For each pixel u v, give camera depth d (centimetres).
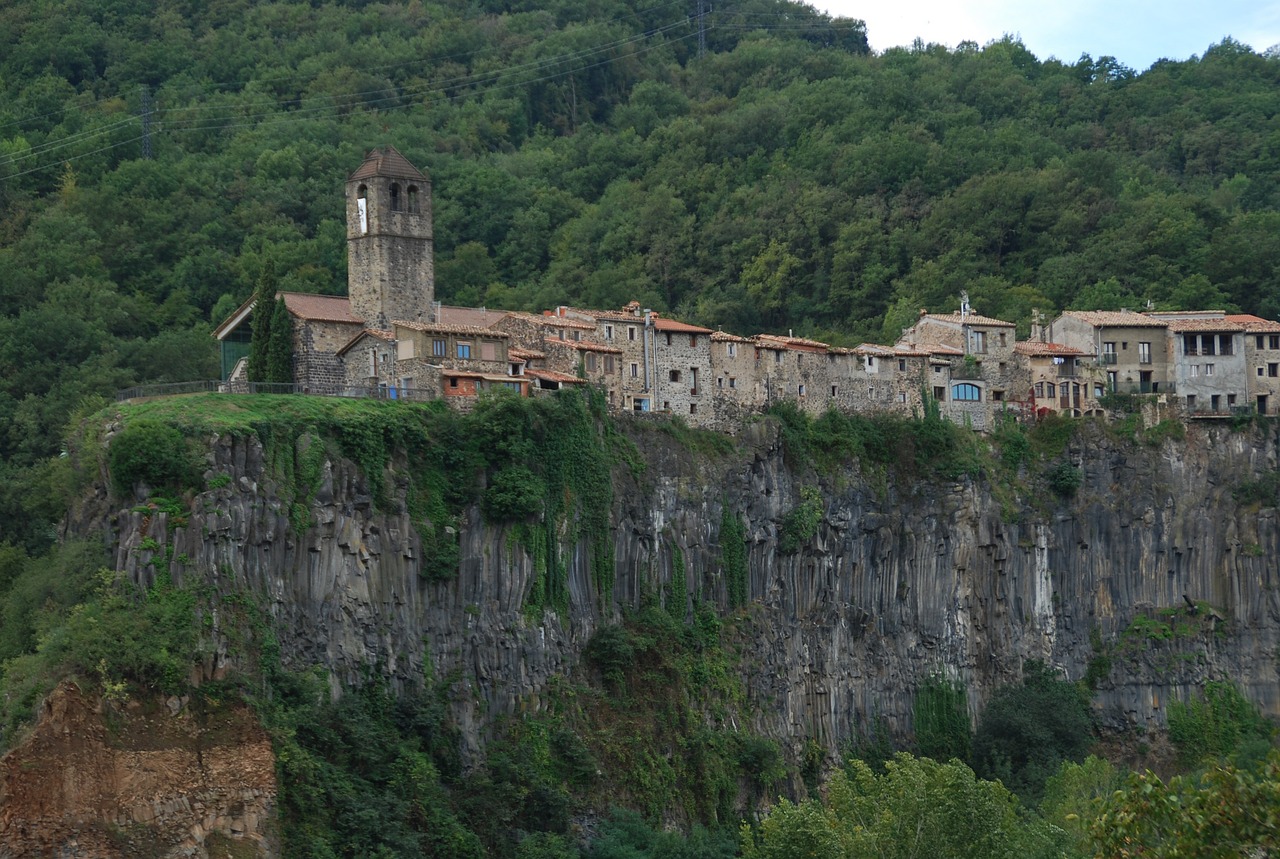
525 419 16662
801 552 19350
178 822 12900
